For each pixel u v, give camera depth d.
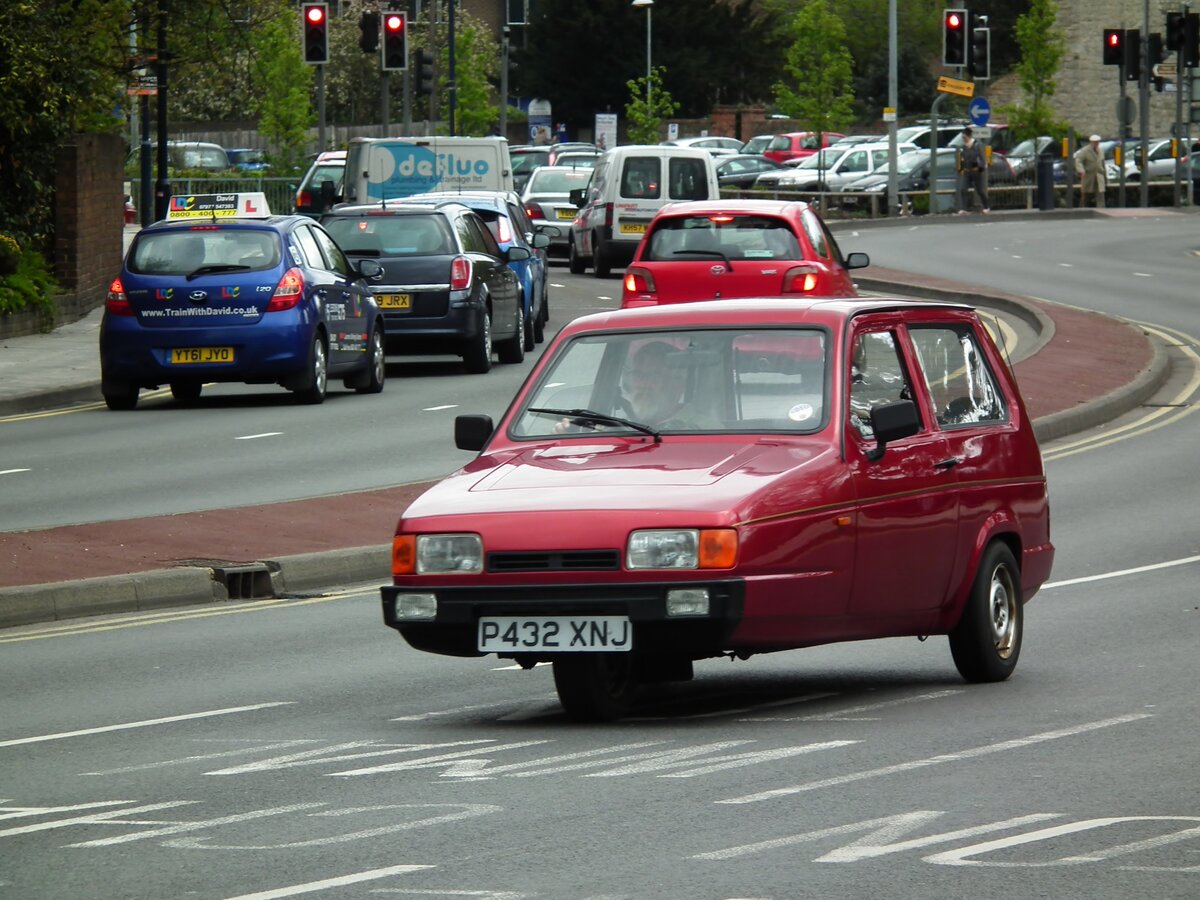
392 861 12.11
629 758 15.11
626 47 178.88
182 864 12.22
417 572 16.12
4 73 55.12
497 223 53.56
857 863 11.84
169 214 44.09
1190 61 107.25
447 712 17.55
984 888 11.29
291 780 14.66
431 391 44.28
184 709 17.91
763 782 14.14
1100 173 109.88
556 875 11.68
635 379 17.61
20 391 42.59
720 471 16.14
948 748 15.26
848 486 16.52
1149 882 11.40
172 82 75.00
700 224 40.31
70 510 29.25
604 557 15.65
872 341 17.75
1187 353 51.19
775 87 122.88
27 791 14.59
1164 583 24.08
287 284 41.00
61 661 20.53
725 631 15.51
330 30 161.38
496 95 186.00
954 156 118.44
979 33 102.75
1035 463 19.47
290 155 115.69
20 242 56.62
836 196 110.06
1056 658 19.59
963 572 17.97
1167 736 15.59
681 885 11.41
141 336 40.91
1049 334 50.97
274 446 35.84
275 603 24.12
